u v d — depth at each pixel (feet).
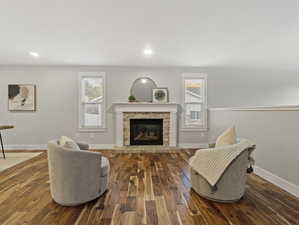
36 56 13.80
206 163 6.89
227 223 5.52
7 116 15.72
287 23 9.57
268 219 5.73
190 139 16.52
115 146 15.47
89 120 16.24
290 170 7.53
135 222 5.55
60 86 15.84
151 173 9.89
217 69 16.52
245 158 6.72
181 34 10.77
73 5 8.22
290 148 7.52
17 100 15.67
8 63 15.19
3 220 5.65
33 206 6.45
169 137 15.79
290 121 7.52
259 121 9.54
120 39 11.32
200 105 16.78
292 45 12.12
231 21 9.45
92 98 16.17
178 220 5.66
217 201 6.78
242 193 6.89
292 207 6.42
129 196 7.22
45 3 8.08
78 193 6.43
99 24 9.72
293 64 15.52
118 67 16.05
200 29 10.21
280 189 7.86
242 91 16.69
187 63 15.34
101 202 6.75
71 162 6.29
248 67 16.26
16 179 8.96
